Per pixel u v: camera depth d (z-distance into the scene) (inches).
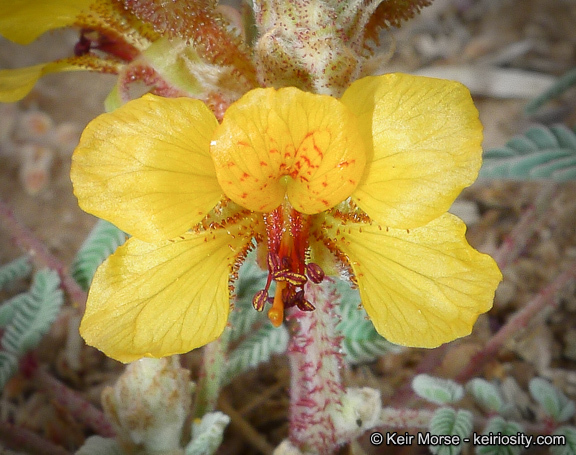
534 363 2.9
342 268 1.8
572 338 2.9
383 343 2.4
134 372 1.9
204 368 2.2
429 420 2.1
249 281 2.5
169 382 1.9
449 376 2.8
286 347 2.4
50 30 2.0
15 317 2.3
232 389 2.7
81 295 2.6
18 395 2.7
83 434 2.6
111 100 1.9
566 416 2.2
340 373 2.0
